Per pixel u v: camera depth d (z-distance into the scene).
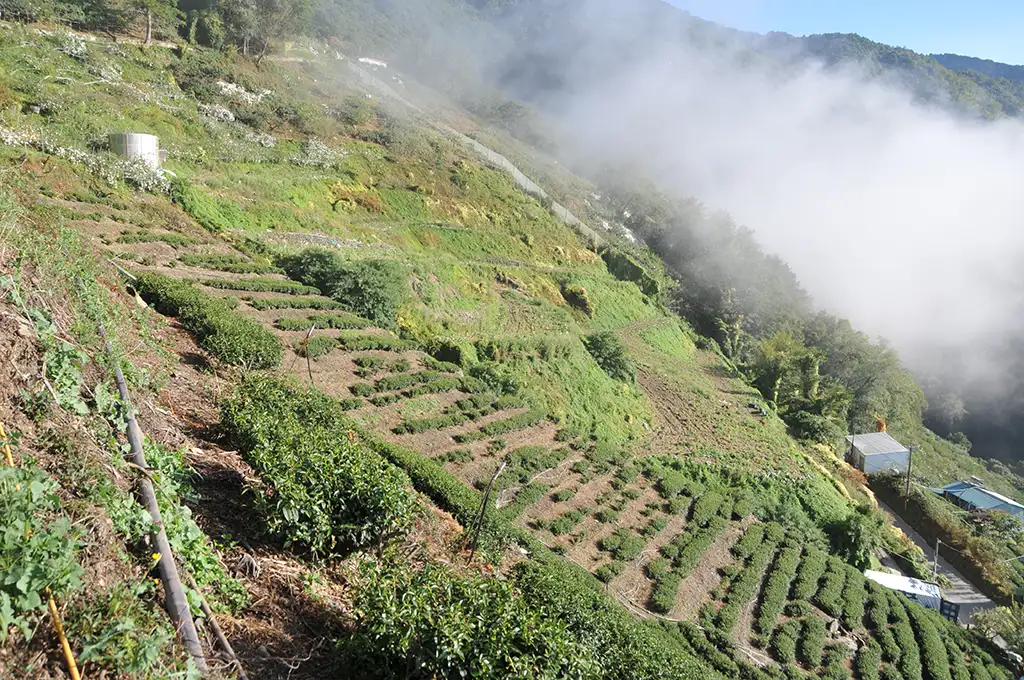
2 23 39.41
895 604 27.97
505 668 7.53
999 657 28.06
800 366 56.09
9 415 7.15
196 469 9.92
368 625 7.65
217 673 5.97
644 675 12.35
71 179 25.94
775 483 34.41
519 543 17.84
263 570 8.52
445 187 54.44
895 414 73.94
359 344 24.86
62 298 10.71
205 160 37.50
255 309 23.72
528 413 28.44
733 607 23.14
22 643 4.89
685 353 54.72
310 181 43.19
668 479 29.84
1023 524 46.78
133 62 44.56
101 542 6.29
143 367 11.92
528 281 47.62
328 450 11.10
